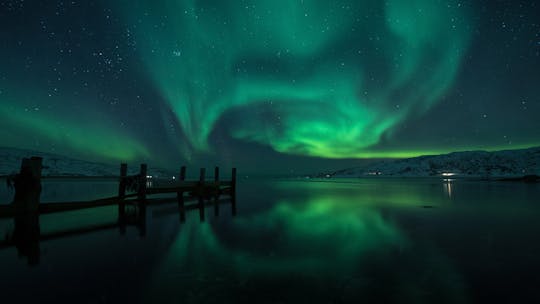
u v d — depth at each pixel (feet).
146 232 26.89
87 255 19.15
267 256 19.06
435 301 12.41
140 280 14.64
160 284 14.12
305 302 12.21
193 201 60.18
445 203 57.06
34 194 31.14
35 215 31.04
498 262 17.81
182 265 17.11
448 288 13.76
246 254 19.51
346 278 15.03
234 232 27.14
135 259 18.22
